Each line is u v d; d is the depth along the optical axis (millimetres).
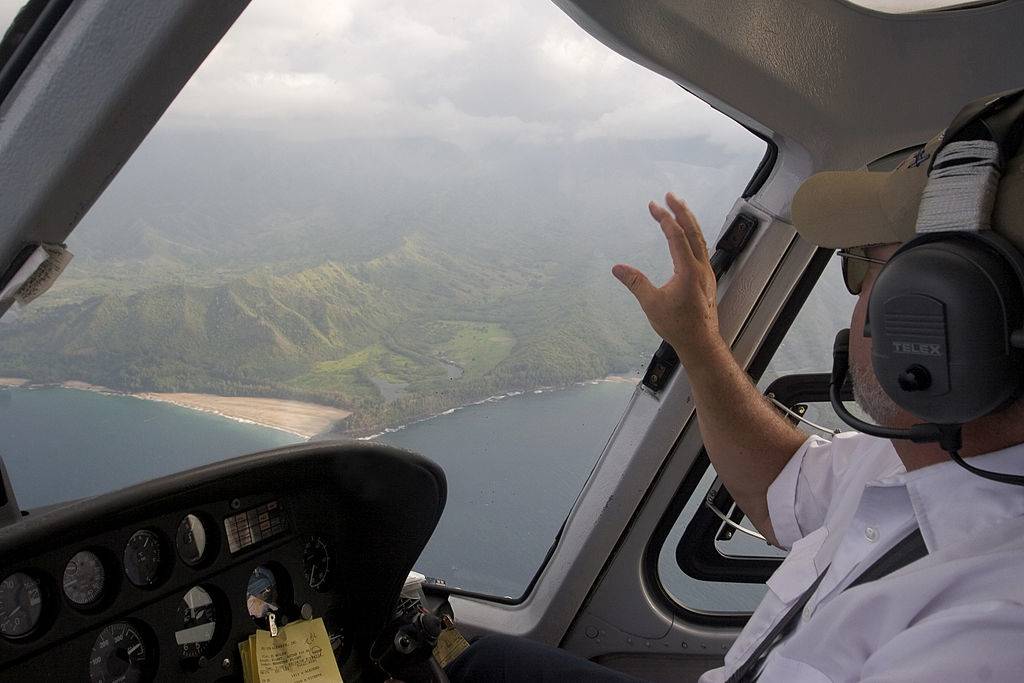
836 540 714
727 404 897
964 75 1188
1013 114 431
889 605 505
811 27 1140
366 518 952
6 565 661
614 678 976
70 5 780
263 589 906
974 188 433
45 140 823
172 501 767
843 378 609
